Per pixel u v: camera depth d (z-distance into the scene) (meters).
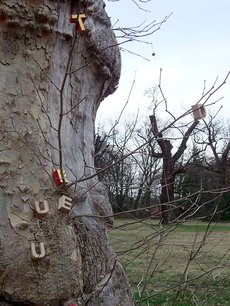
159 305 4.27
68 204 2.21
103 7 2.63
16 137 2.22
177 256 7.71
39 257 2.08
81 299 2.21
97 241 2.37
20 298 2.07
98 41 2.51
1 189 2.16
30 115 2.26
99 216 2.27
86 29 2.42
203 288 3.75
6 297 2.06
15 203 2.17
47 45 2.33
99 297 2.30
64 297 2.13
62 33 2.37
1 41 2.26
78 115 2.50
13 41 2.27
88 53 2.51
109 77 2.70
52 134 2.32
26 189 2.19
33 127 2.26
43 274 2.09
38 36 2.30
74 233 2.24
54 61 2.36
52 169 2.27
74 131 2.47
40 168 2.23
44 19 2.28
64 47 2.40
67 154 2.39
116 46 2.68
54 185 2.24
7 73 2.26
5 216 2.14
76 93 2.48
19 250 2.09
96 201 2.47
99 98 2.74
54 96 2.36
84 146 2.54
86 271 2.26
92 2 2.49
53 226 2.16
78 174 2.43
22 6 2.24
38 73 2.30
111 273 2.29
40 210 2.17
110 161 2.56
